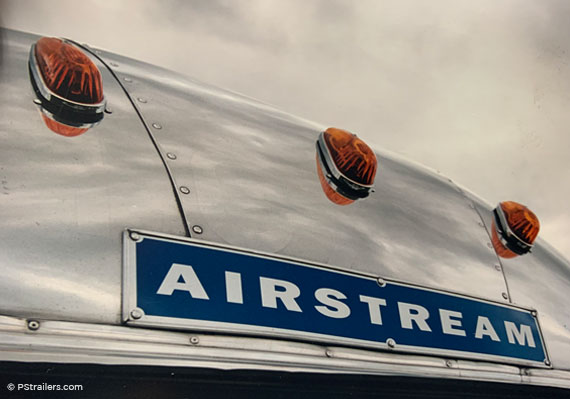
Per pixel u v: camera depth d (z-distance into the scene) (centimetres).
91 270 188
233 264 209
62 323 178
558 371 272
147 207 205
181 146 225
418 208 273
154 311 190
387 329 231
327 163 255
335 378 213
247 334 201
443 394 235
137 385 183
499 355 257
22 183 193
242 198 225
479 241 285
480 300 264
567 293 299
